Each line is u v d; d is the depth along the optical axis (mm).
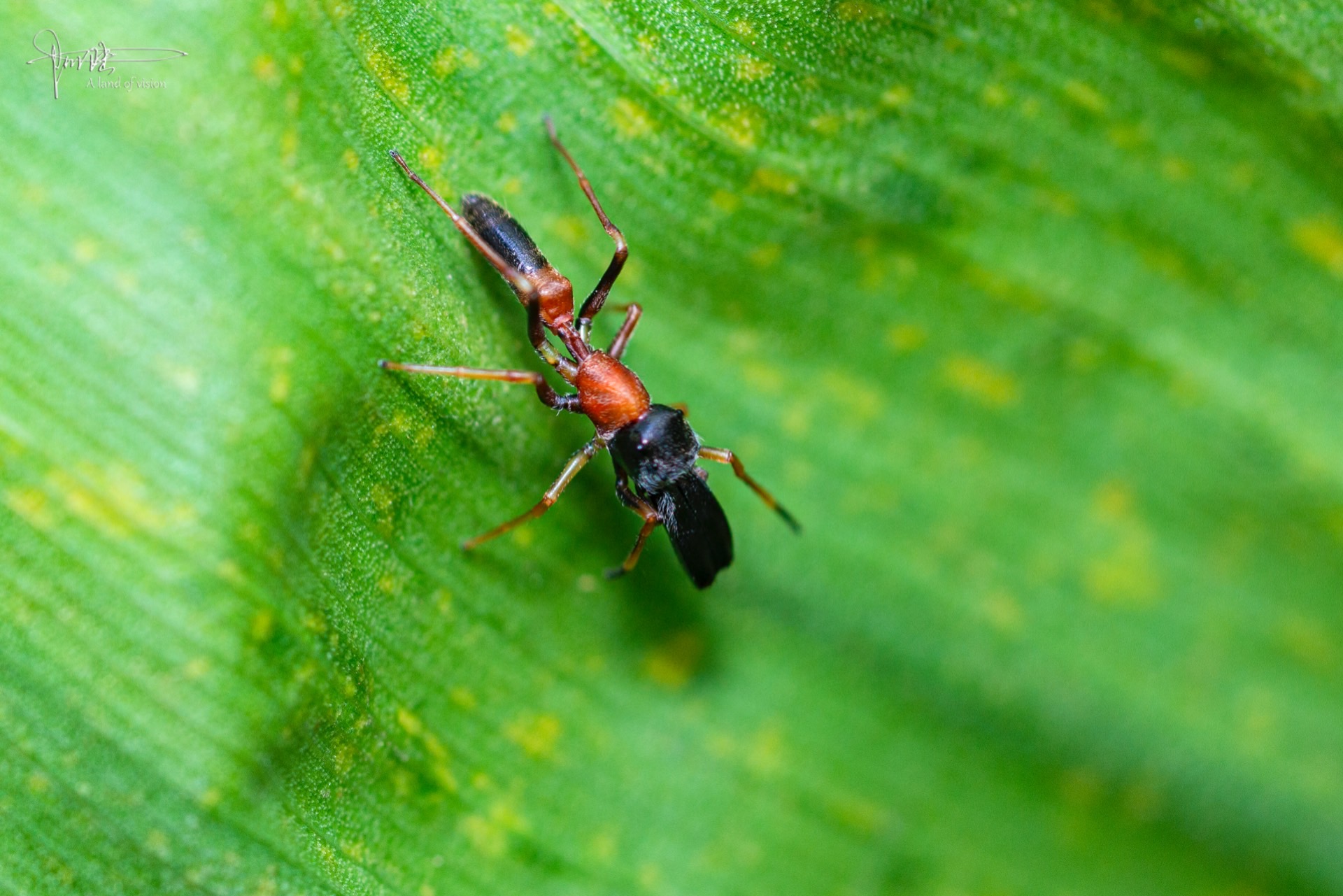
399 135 97
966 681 102
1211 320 102
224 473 95
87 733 95
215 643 95
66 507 95
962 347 102
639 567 101
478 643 99
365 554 97
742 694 101
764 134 99
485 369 100
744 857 101
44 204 94
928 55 99
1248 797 103
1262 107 100
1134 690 103
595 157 99
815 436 103
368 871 97
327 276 96
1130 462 103
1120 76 99
